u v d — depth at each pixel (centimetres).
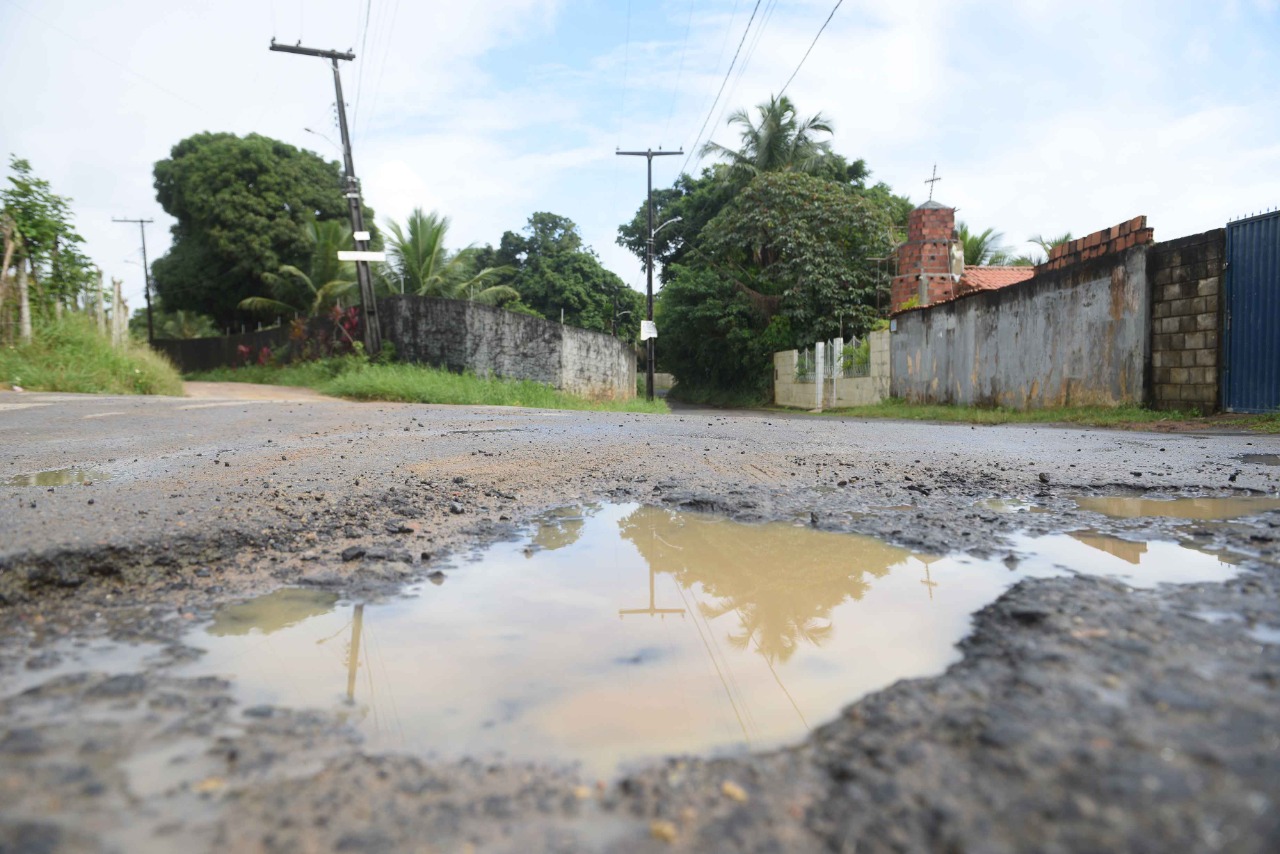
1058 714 121
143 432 607
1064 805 95
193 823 99
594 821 99
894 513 316
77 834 96
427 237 2836
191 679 149
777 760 115
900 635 172
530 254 4666
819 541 271
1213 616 167
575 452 501
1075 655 146
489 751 121
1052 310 1297
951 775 105
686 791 106
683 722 131
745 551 258
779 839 94
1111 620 166
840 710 133
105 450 488
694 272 2875
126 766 114
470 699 142
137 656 161
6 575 203
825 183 2634
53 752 118
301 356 2236
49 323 1260
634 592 213
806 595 207
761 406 2722
